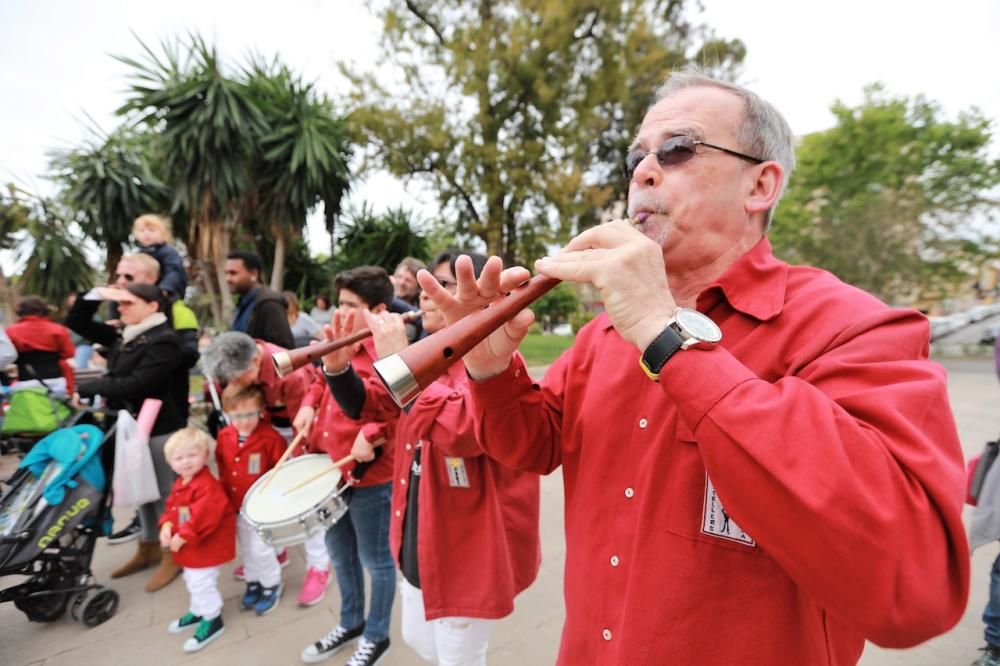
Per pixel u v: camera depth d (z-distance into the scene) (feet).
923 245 46.80
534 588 9.28
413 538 5.77
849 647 2.79
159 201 34.12
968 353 52.29
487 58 43.01
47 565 8.34
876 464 1.97
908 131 45.96
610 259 2.45
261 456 8.90
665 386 2.33
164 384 10.30
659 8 44.83
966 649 7.49
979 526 7.11
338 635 7.79
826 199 51.21
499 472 5.72
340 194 38.27
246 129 30.63
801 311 2.76
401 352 2.56
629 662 2.71
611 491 3.14
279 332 12.01
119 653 7.91
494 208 47.11
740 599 2.51
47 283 39.34
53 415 10.84
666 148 3.09
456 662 5.47
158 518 10.43
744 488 2.11
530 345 61.67
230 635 8.30
